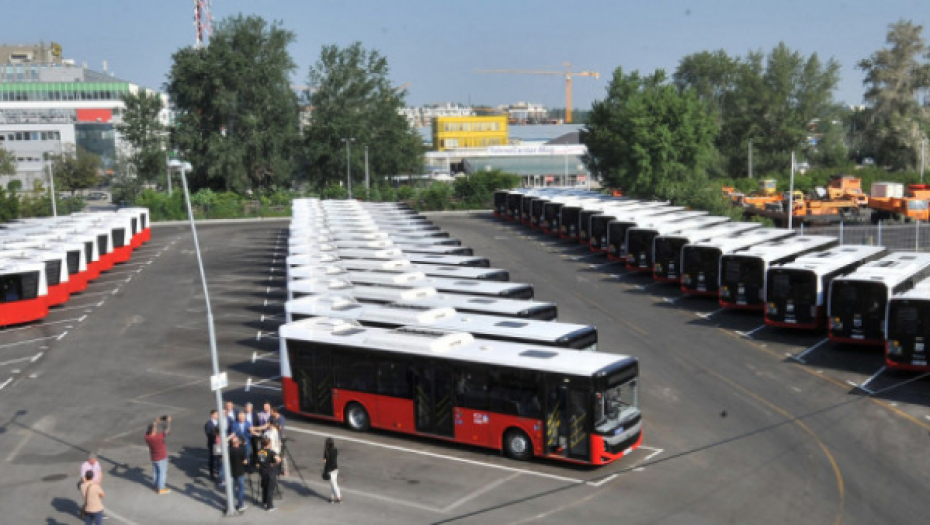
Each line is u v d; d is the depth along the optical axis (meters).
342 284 34.88
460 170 160.88
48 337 39.84
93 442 25.70
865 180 104.62
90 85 189.62
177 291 51.12
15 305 41.91
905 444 23.33
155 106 109.88
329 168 113.00
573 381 21.91
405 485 21.52
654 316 40.31
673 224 53.38
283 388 27.44
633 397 22.70
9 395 30.73
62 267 47.09
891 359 29.81
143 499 21.28
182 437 25.92
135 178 113.25
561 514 19.41
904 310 29.44
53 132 165.75
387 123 115.19
